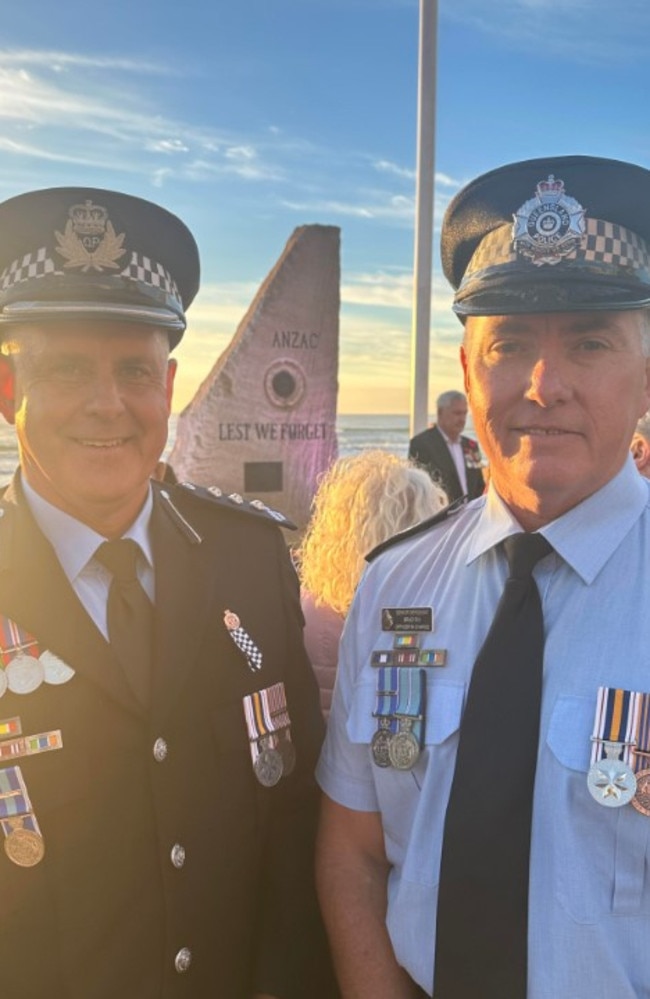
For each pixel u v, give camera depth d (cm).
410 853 148
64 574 152
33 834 143
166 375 160
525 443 144
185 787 156
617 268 141
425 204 828
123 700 150
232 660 168
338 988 180
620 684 137
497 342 146
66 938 145
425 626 159
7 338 154
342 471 289
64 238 152
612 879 132
